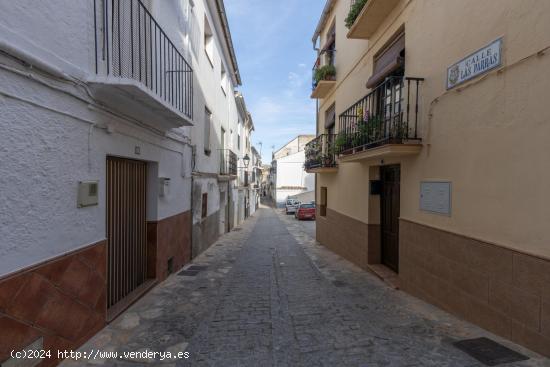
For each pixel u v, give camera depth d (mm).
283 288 5902
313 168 11625
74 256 3262
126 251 4922
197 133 8898
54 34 2953
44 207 2854
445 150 4477
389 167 7133
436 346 3281
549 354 2877
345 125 8367
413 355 3109
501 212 3447
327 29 12086
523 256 3143
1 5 2387
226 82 14961
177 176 7070
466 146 4023
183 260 7684
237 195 21750
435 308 4578
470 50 3975
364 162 7805
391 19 6375
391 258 7098
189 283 6078
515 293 3242
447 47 4453
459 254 4121
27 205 2654
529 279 3074
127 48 4555
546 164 2918
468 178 3990
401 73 6078
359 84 8281
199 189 9250
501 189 3447
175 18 6578
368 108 7359
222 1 10758
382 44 6832
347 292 5633
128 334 3729
